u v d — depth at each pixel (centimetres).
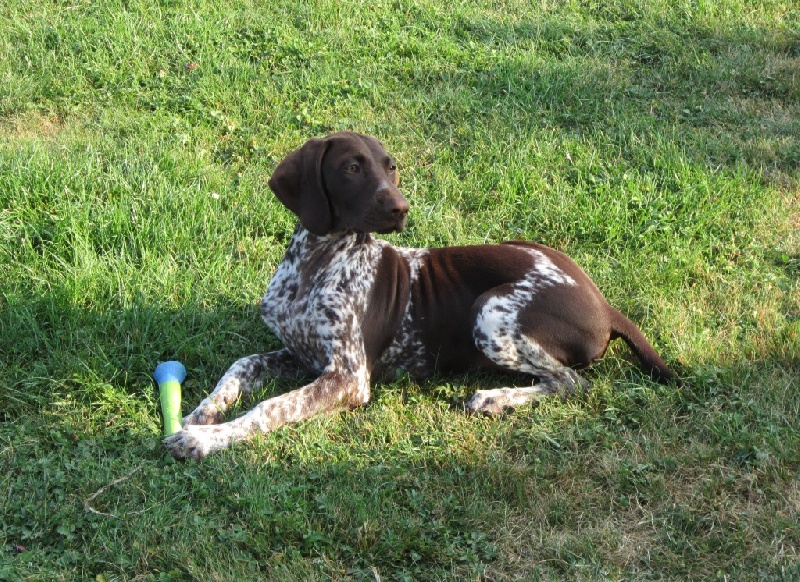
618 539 303
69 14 455
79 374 332
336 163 327
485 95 441
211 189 390
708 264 376
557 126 429
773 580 295
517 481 313
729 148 420
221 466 313
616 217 387
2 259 361
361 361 333
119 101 426
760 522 305
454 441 323
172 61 441
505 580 298
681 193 396
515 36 472
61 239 365
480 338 335
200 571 294
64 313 347
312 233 332
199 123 418
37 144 397
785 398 331
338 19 469
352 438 324
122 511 304
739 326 355
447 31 473
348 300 332
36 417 324
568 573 298
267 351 346
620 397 333
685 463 317
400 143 416
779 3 517
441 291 340
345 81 439
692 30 485
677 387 336
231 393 330
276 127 418
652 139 420
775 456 317
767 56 469
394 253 342
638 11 497
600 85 446
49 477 309
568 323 335
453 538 303
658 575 298
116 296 352
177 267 363
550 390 335
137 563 296
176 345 344
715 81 455
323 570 296
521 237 385
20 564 293
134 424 323
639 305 360
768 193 402
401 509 308
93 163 390
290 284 337
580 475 316
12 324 342
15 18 450
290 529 302
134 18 454
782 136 429
